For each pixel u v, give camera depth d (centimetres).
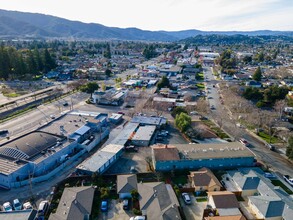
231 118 8812
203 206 4481
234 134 7500
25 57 16525
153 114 9019
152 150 5928
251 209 4447
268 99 10294
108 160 5603
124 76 16125
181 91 12100
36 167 5088
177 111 8781
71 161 5856
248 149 6075
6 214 3812
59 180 5134
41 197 4606
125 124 8206
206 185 4847
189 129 7250
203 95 11738
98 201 4484
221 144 6262
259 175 5191
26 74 14638
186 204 4516
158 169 5497
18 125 7800
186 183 5131
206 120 8644
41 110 9256
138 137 6875
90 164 5412
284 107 9206
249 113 8956
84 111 8769
